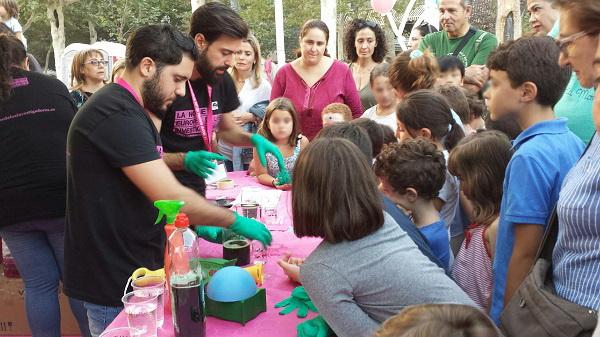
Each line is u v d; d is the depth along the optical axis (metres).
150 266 1.78
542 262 1.38
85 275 1.72
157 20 20.48
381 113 3.46
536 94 1.60
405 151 1.80
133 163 1.60
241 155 4.26
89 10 20.89
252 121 4.25
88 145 1.63
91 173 1.65
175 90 1.75
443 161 1.81
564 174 1.51
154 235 1.78
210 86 2.31
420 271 1.25
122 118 1.61
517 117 1.69
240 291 1.45
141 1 19.47
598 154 1.22
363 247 1.25
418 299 1.21
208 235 2.07
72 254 1.74
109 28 21.06
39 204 2.24
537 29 2.93
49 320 2.41
